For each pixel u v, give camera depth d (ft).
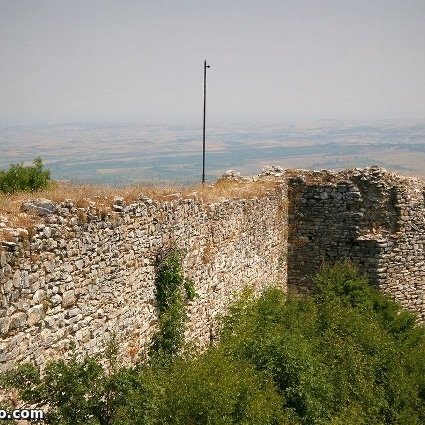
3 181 65.82
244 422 41.01
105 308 40.11
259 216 76.59
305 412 50.21
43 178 69.10
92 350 38.22
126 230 42.98
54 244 34.12
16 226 32.07
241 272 69.72
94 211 38.93
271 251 82.94
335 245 90.48
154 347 47.09
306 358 53.93
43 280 32.99
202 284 57.62
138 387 34.37
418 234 89.86
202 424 37.99
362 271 88.84
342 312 70.64
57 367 31.17
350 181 89.92
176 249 51.31
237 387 41.91
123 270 42.65
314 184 91.20
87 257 37.81
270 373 50.75
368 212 89.25
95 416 31.65
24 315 31.12
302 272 92.38
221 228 62.90
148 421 33.37
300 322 64.28
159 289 48.73
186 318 50.44
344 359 60.44
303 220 91.91
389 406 61.21
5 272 29.60
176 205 51.83
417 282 90.43
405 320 78.64
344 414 53.36
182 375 39.60
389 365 64.64
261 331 56.59
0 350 29.14
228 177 90.89
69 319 35.63
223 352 48.98
